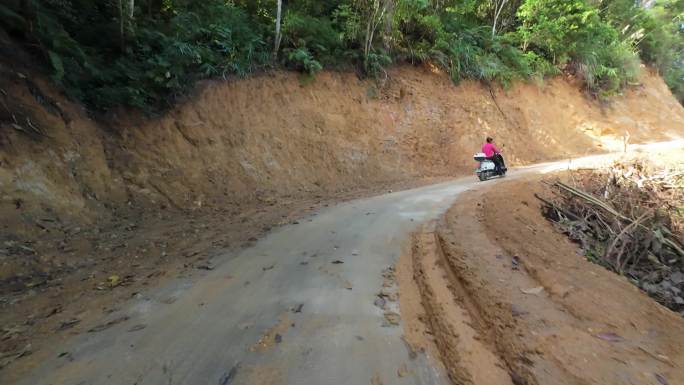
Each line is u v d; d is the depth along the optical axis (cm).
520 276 390
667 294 480
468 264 421
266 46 1310
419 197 939
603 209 803
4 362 277
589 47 2342
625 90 2642
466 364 263
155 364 271
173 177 870
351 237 591
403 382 249
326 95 1421
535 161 1856
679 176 991
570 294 344
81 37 862
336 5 1592
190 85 1033
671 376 233
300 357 276
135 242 589
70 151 705
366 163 1368
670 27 2989
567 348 261
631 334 283
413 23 1759
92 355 284
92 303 379
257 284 416
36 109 679
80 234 597
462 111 1797
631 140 2303
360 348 288
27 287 428
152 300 382
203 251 542
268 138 1166
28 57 714
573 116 2255
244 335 308
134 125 877
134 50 927
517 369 249
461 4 1898
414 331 314
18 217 546
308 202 938
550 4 2064
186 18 1023
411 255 499
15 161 597
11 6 697
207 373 260
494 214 628
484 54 2019
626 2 2709
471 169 1605
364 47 1551
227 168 998
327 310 350
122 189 762
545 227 654
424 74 1778
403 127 1584
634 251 638
